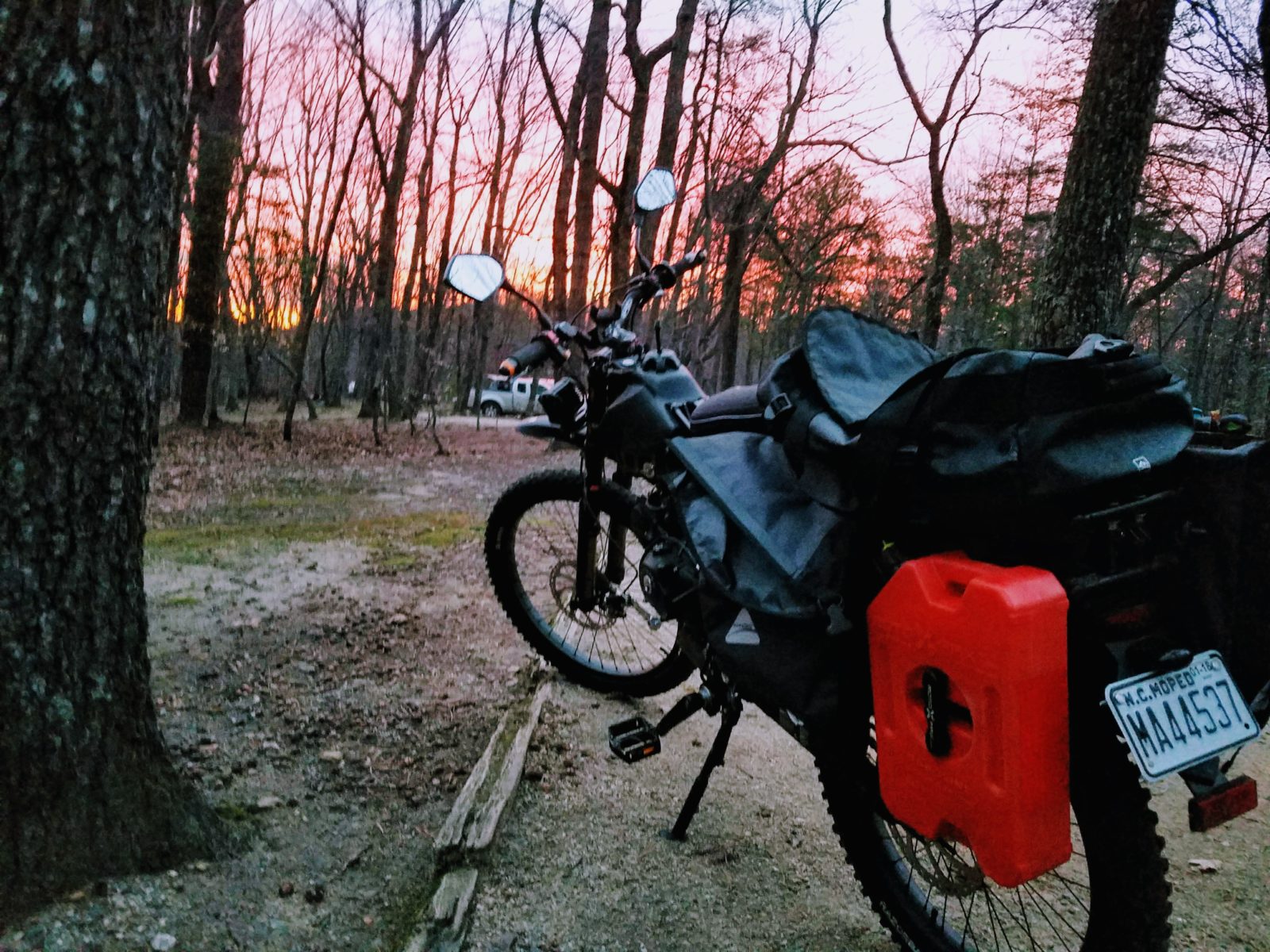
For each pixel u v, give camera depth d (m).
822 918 2.38
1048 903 2.33
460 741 3.16
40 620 2.12
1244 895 2.48
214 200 14.67
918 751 1.78
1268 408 10.52
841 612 1.95
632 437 2.74
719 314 17.53
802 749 3.28
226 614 4.25
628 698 3.52
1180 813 2.91
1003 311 21.09
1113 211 7.15
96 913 2.14
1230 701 1.71
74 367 2.07
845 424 2.00
